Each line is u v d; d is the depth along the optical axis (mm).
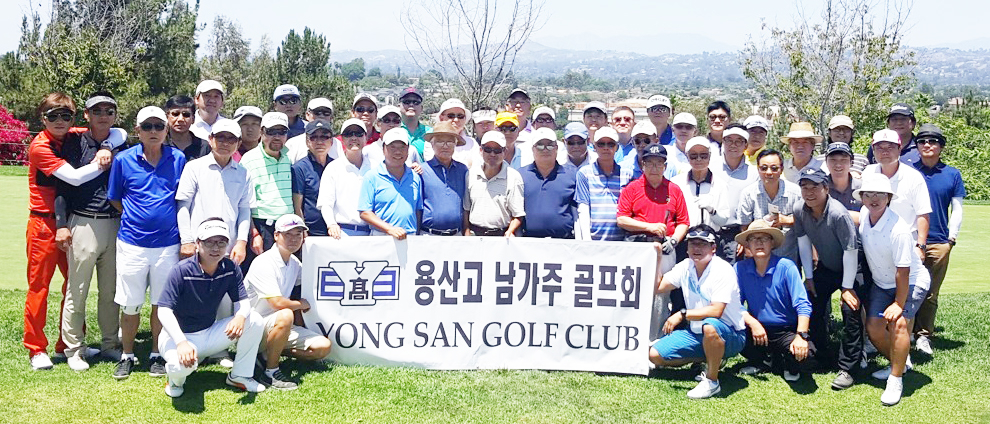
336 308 6367
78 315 6262
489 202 6832
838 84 20281
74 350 6285
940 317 8133
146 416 5387
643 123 7031
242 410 5527
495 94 13805
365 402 5703
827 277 6531
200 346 5789
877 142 6684
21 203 15117
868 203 6105
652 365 6473
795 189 6590
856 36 20219
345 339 6391
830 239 6285
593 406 5773
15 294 8242
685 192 6871
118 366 6078
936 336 7523
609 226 6844
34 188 6031
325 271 6332
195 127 7270
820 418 5695
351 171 6730
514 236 6676
